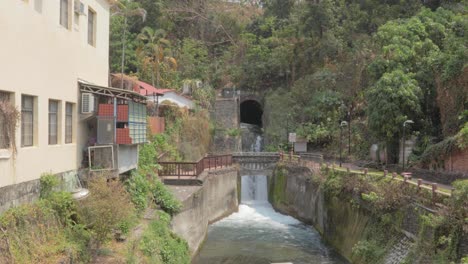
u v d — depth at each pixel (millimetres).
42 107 13109
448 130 26281
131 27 55531
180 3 62969
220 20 63438
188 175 25781
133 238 15117
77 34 16016
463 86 25375
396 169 27609
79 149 16281
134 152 19438
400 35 33562
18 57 11602
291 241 25109
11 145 11148
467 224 13109
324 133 41062
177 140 34031
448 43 30172
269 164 35625
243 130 48438
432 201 15742
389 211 18422
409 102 27953
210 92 50312
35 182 12664
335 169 26000
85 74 16969
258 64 55031
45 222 12266
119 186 14391
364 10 50906
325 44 48219
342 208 22969
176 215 20500
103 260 12844
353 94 41594
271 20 60625
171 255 16250
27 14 12055
